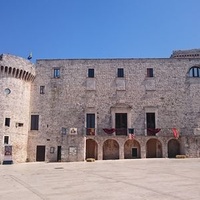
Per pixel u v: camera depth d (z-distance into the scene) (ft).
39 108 169.17
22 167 122.62
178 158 151.12
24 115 162.71
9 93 156.04
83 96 170.71
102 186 59.21
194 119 168.04
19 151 156.35
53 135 165.68
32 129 166.81
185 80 173.27
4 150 148.97
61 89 171.73
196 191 50.57
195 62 175.32
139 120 167.43
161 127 166.50
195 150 155.94
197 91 171.83
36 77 173.47
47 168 114.32
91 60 175.52
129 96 170.60
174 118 168.04
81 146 154.20
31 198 47.73
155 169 95.71
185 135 162.30
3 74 155.63
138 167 105.40
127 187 56.95
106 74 173.58
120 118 168.86
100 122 167.32
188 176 74.02
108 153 165.07
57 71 174.81
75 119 167.84
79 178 75.10
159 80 173.06
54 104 169.89
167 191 51.01
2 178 79.97
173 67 175.11
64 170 102.58
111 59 175.52
